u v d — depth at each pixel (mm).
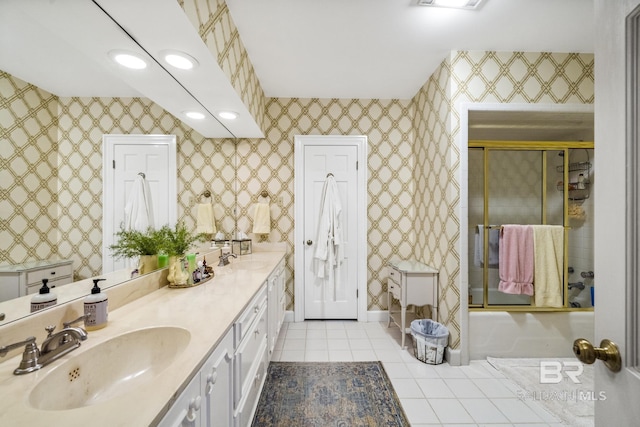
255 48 1939
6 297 812
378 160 2830
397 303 2863
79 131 1115
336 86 2561
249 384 1325
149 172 1563
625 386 515
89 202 1152
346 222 2846
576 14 1663
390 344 2369
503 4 1573
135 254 1407
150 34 1135
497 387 1789
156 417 553
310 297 2855
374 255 2840
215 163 2373
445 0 1531
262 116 2617
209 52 1283
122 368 907
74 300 1035
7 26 820
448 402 1643
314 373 1926
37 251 920
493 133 2701
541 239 2160
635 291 510
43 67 947
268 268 2027
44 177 953
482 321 2133
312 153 2812
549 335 2148
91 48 1166
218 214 2393
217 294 1404
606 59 553
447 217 2113
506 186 2461
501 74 2064
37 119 927
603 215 559
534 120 2328
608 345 540
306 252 2838
